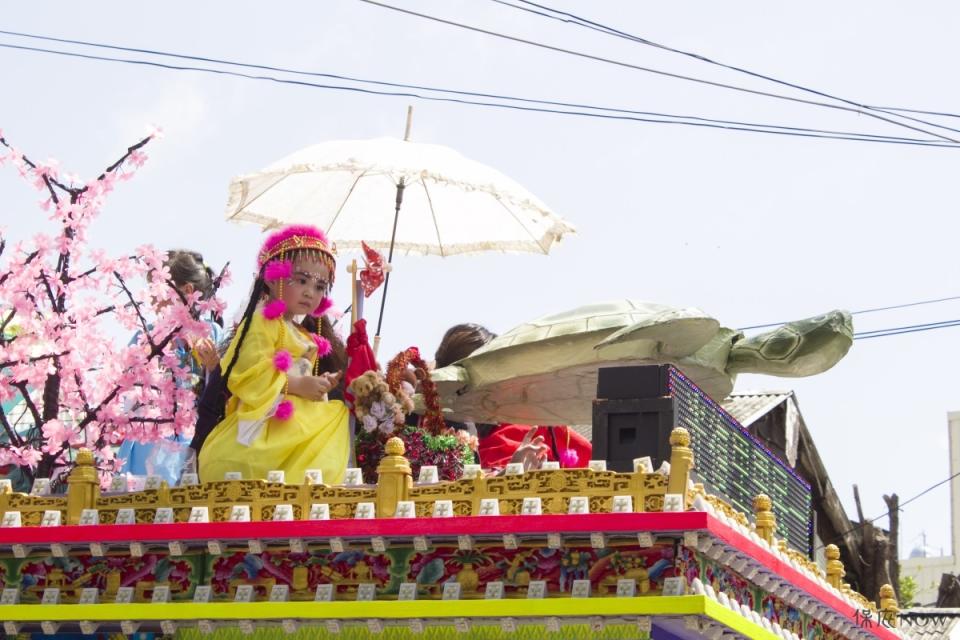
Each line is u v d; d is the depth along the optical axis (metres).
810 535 14.23
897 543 24.70
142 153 13.95
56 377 13.70
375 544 10.05
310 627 10.38
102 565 10.84
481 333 15.09
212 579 10.57
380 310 13.14
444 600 9.88
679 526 9.34
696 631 10.05
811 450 22.53
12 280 13.36
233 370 11.60
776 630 10.99
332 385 11.71
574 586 9.64
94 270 13.70
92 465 10.95
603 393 10.71
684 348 12.27
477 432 14.49
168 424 13.66
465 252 14.41
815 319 12.75
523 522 9.67
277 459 11.24
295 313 11.87
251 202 14.06
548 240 14.23
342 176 14.34
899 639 14.45
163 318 13.61
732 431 12.16
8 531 10.79
